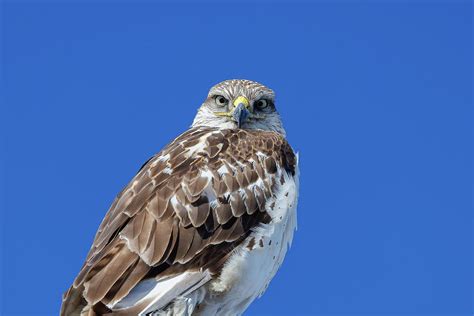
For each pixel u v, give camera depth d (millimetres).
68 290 14742
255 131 16734
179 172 15438
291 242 16203
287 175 16156
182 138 16312
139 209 15094
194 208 15164
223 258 15250
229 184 15500
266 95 17766
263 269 15664
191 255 15016
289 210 15930
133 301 14617
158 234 14891
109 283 14562
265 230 15586
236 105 17406
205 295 15305
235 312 15828
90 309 14516
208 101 18000
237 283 15352
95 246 15164
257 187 15688
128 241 14828
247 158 15875
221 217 15305
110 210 15562
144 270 14727
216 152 15773
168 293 14742
